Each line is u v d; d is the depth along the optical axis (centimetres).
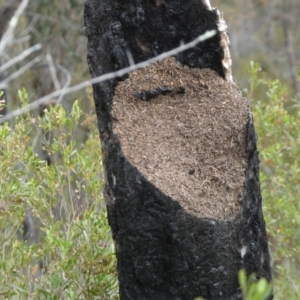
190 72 572
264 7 2530
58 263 628
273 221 851
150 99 558
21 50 1504
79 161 691
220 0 2347
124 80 566
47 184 671
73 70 1608
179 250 475
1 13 1477
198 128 530
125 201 489
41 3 1531
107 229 627
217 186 497
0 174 642
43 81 1548
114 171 498
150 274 487
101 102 539
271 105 983
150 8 576
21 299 629
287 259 887
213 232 471
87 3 554
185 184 493
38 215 669
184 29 578
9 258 652
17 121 707
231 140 519
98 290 614
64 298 647
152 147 517
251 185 499
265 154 893
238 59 2289
